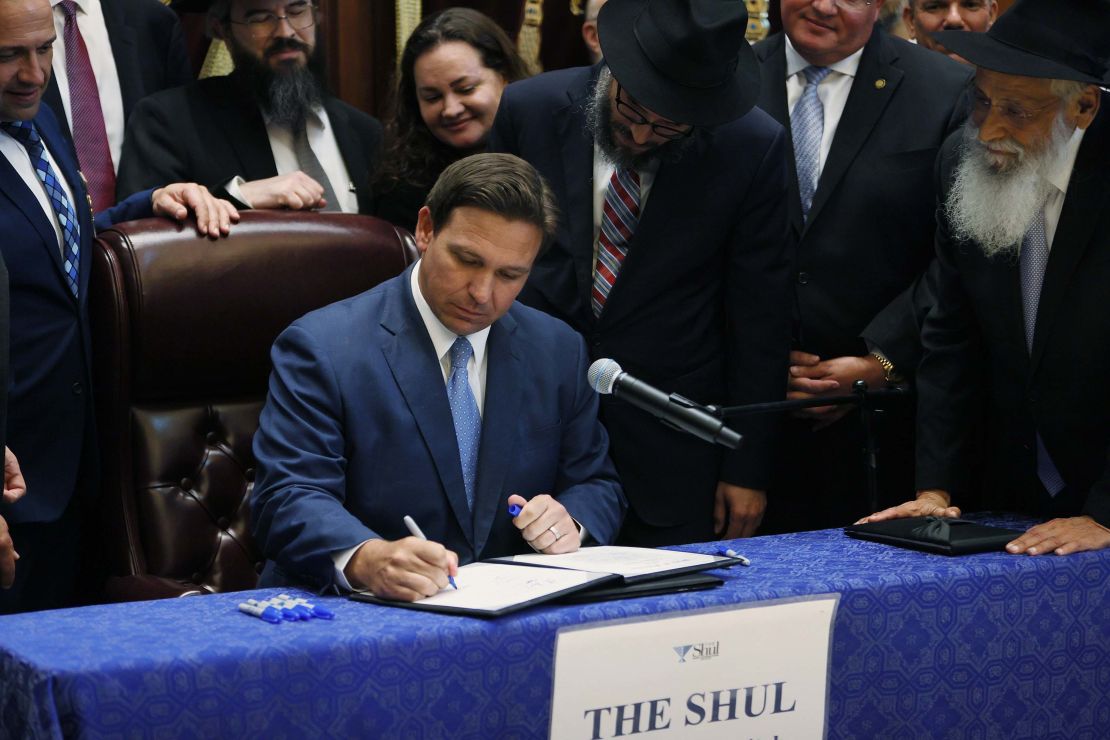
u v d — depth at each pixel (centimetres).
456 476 255
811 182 351
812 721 226
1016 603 244
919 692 236
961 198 286
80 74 373
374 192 385
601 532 266
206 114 374
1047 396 286
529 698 204
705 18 282
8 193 296
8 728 183
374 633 194
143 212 326
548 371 269
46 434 298
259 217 320
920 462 305
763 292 322
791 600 222
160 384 307
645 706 212
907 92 345
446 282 244
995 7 415
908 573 235
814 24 341
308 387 250
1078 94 272
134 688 177
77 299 303
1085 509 272
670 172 313
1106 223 275
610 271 322
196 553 306
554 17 488
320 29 391
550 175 325
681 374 326
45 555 308
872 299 345
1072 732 253
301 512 234
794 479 355
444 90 370
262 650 186
